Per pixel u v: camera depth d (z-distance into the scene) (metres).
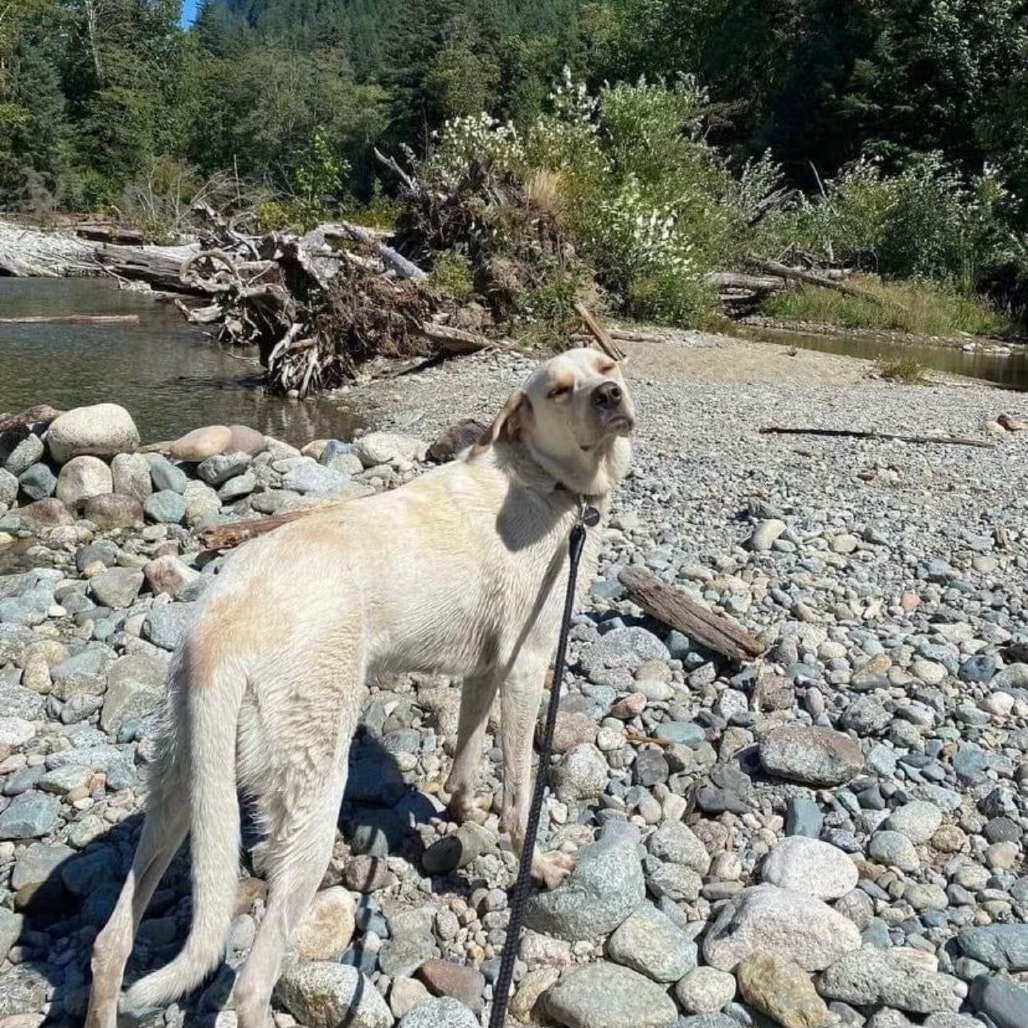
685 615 5.55
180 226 34.47
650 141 21.95
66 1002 3.13
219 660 2.90
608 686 5.12
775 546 7.39
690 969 3.29
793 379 15.25
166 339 16.81
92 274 28.05
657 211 19.47
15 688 5.03
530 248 17.17
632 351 16.45
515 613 3.57
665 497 8.64
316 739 2.99
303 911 2.98
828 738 4.36
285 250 13.52
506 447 3.65
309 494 8.27
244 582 3.08
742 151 41.53
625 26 57.88
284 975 3.19
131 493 8.11
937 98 35.12
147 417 11.25
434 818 4.07
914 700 5.08
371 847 3.85
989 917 3.59
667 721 4.84
